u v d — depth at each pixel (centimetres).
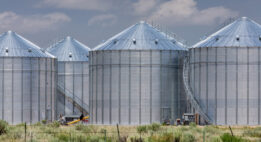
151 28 11238
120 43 10638
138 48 10444
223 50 9850
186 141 5441
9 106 11006
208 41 10256
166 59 10475
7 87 11031
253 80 9756
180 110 10588
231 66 9819
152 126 7406
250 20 10625
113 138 5553
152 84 10362
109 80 10475
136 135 6059
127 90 10350
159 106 10362
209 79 9931
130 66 10369
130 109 10319
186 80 10325
